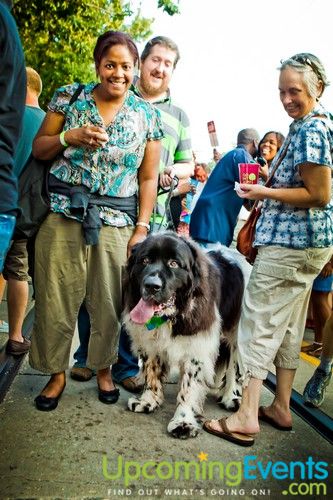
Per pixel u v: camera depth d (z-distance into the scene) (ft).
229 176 12.34
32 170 9.68
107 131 9.55
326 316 15.51
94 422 9.61
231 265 11.51
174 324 9.59
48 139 9.43
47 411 9.88
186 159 12.94
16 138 6.82
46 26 32.81
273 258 9.22
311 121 8.80
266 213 9.57
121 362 11.87
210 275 10.27
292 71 8.92
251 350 9.31
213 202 12.42
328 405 11.35
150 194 10.36
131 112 9.74
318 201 8.63
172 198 12.84
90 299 10.19
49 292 9.64
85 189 9.61
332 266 15.06
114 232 9.96
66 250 9.62
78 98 9.55
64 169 9.59
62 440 8.81
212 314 9.93
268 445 9.41
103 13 36.55
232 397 11.12
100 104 9.55
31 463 7.98
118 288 10.29
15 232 9.52
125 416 10.05
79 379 11.63
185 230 13.93
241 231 10.52
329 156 8.61
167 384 12.17
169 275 9.13
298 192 8.73
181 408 9.73
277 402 10.23
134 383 11.44
